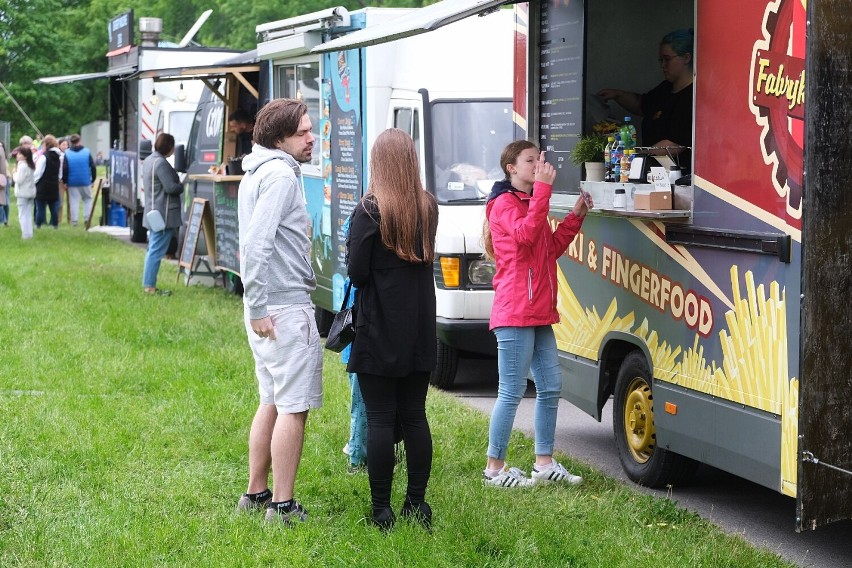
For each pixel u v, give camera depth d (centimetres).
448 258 1168
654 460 822
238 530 703
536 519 733
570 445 991
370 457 711
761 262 664
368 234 683
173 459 884
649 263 785
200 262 1933
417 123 1262
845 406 612
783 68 638
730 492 839
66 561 657
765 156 658
